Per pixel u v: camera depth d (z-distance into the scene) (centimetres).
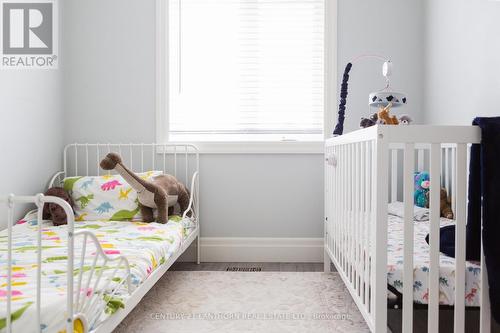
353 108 272
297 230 276
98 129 278
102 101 278
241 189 277
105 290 115
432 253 122
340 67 272
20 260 143
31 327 94
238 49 282
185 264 271
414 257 137
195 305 191
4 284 115
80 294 107
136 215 234
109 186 240
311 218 276
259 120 283
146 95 277
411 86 270
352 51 271
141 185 219
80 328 99
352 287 160
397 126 120
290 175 276
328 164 228
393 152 249
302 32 280
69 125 279
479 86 198
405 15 269
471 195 127
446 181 219
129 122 278
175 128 284
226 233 278
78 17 277
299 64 281
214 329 165
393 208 229
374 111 270
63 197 229
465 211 122
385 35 270
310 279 231
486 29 191
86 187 240
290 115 282
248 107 284
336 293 207
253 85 283
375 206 121
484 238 119
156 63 276
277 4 280
